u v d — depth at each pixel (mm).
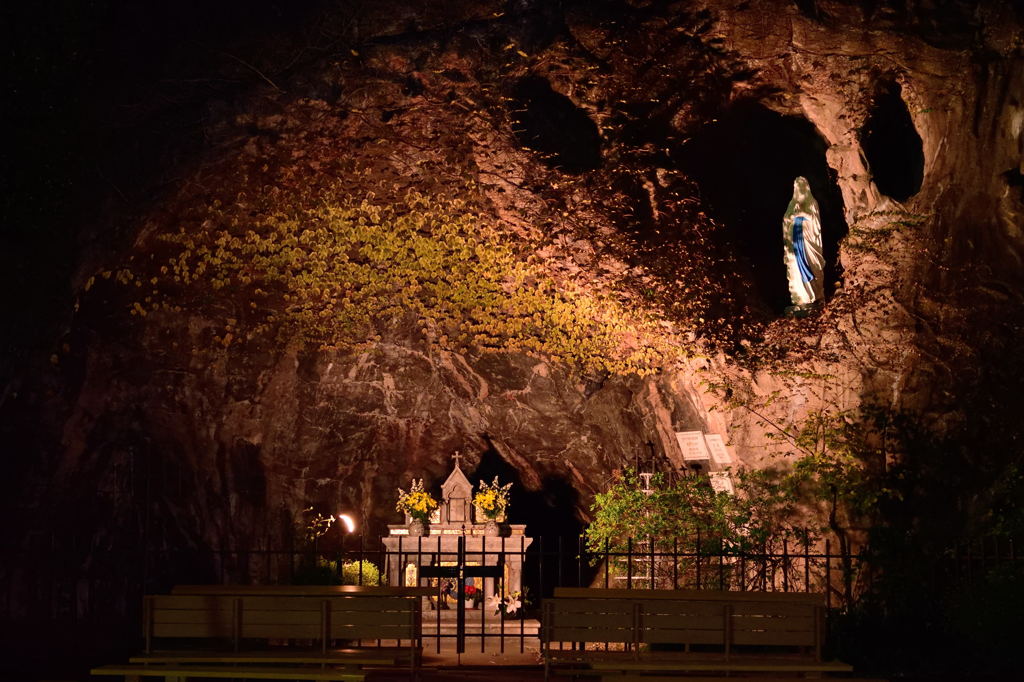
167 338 16000
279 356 17047
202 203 14406
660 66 14297
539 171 14578
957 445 13578
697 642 8000
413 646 8188
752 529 13211
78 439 16109
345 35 13359
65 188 13391
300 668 7906
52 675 10062
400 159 14430
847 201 15641
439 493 19891
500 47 13633
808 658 8078
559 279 15602
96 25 13242
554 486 20016
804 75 14883
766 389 14836
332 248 15578
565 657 8352
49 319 14008
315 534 18594
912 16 13992
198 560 17719
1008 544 12531
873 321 14359
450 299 16500
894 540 12789
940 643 11320
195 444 17312
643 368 16391
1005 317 13656
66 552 13750
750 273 16219
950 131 14227
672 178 14922
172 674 7723
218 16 13250
